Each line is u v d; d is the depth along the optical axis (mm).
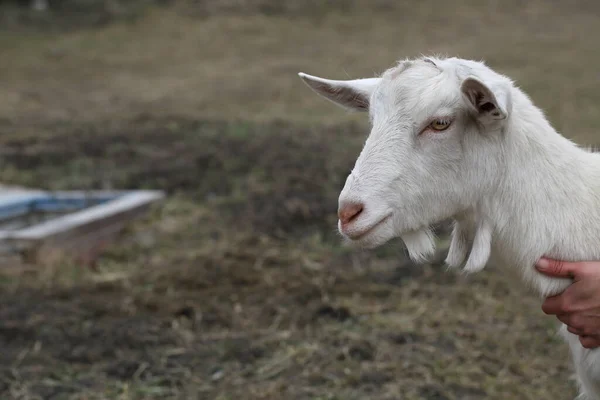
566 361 5926
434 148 3621
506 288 7133
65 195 9180
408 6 23891
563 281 3754
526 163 3713
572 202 3736
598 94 15102
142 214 9000
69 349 6086
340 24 22453
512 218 3736
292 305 6801
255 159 11305
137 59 19797
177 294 7027
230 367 5867
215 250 8039
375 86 3914
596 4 23891
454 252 3932
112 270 7711
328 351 6039
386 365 5828
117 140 12586
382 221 3660
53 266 7523
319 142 12273
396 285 7285
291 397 5461
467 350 6062
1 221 8656
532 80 16344
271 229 8742
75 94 16641
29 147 12180
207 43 21047
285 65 18766
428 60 3742
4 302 6789
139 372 5801
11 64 19234
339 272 7465
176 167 11023
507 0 24359
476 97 3480
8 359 5922
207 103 15688
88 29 22516
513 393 5516
